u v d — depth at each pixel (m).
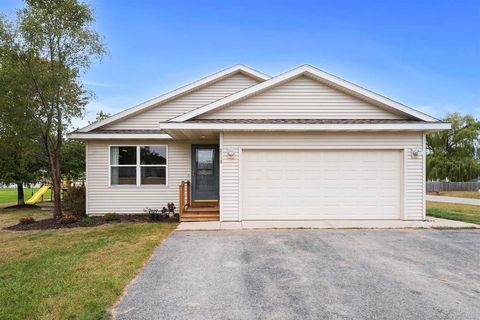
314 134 10.10
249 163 10.16
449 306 4.13
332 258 6.18
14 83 10.15
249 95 10.45
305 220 10.09
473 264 5.85
